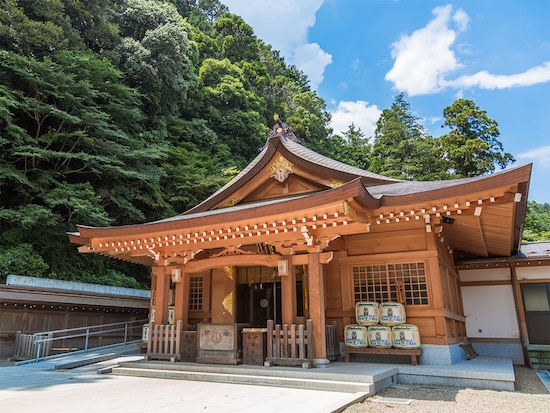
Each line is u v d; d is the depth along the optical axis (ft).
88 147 64.13
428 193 23.13
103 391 20.27
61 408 15.92
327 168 32.81
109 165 62.44
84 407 16.15
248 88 134.10
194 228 27.96
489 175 21.02
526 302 39.60
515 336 38.88
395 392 20.53
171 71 88.33
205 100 113.70
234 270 37.19
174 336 29.35
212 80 122.52
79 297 45.11
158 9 94.38
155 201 74.38
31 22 62.59
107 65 70.08
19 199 59.93
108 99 70.95
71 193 56.34
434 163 129.08
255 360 25.77
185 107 105.91
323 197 22.99
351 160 160.56
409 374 23.70
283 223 25.57
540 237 101.09
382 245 29.63
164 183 80.23
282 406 16.28
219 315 36.76
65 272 58.59
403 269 28.73
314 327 25.20
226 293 36.96
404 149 133.18
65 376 26.45
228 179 81.25
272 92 157.69
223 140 113.91
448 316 28.02
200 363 26.94
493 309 40.22
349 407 17.03
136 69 81.56
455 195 22.22
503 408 17.16
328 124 193.67
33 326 41.50
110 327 50.26
